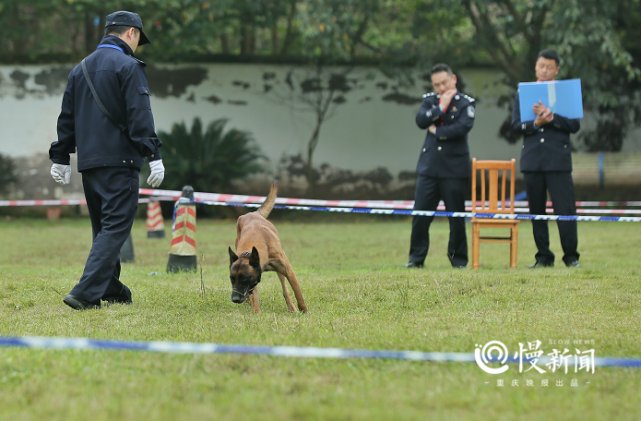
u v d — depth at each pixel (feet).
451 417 17.44
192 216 44.21
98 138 31.14
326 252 56.49
